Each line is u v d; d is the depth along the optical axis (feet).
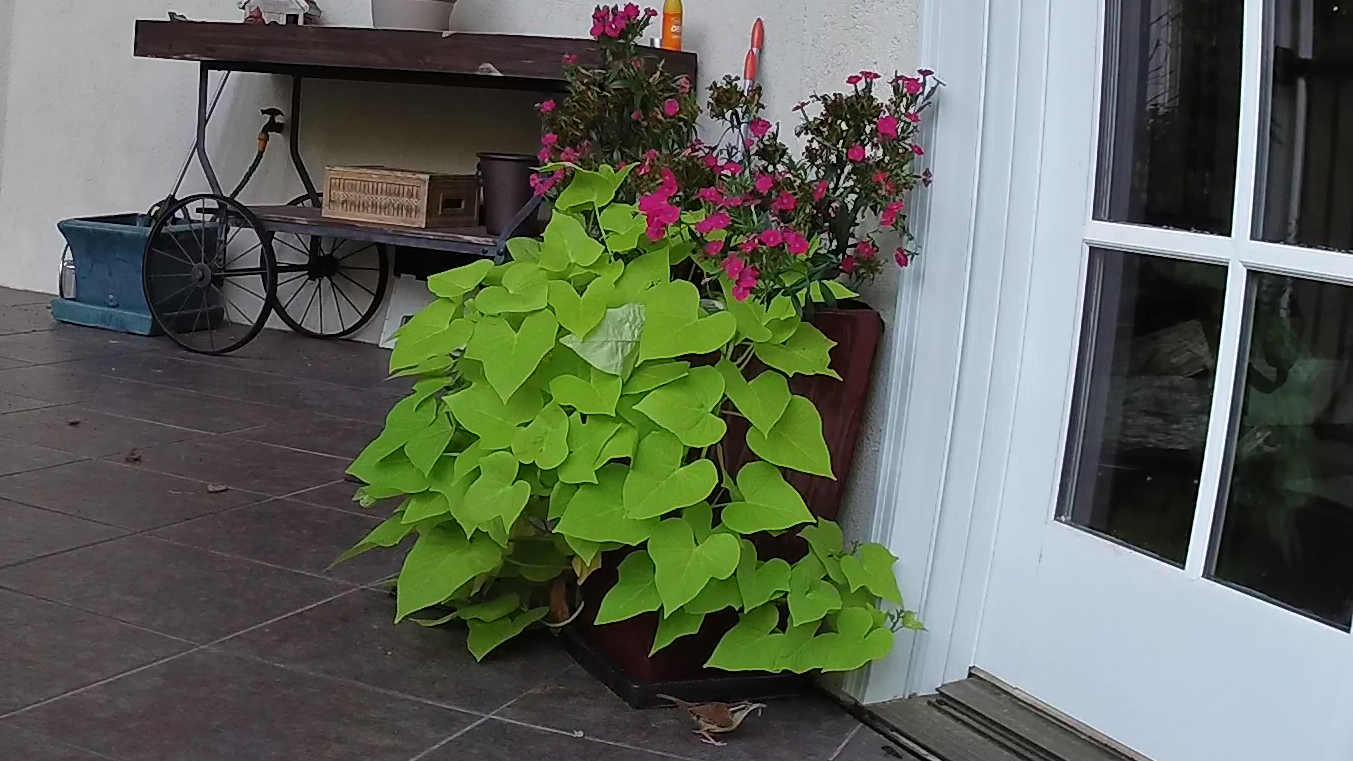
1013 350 5.88
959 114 5.84
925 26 5.93
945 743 5.50
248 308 15.60
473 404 6.01
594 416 5.71
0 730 5.08
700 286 6.35
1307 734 4.52
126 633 6.19
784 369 5.67
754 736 5.68
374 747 5.26
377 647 6.33
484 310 6.07
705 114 9.93
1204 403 5.06
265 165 15.30
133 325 14.34
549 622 6.61
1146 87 5.32
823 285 5.91
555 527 5.89
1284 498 4.74
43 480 8.54
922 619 6.03
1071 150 5.63
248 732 5.29
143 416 10.59
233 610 6.62
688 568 5.38
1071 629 5.54
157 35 13.08
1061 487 5.67
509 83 12.48
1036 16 5.70
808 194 5.69
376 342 14.75
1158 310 5.27
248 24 12.53
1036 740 5.39
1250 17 4.85
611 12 6.63
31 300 16.16
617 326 5.73
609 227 6.14
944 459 5.97
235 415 10.93
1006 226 5.83
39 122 16.88
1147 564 5.24
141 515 8.01
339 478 9.24
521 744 5.42
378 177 12.58
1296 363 4.70
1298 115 4.70
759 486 5.69
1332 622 4.54
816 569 5.82
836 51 6.53
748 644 5.66
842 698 6.07
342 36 11.80
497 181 11.44
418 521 6.40
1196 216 5.11
